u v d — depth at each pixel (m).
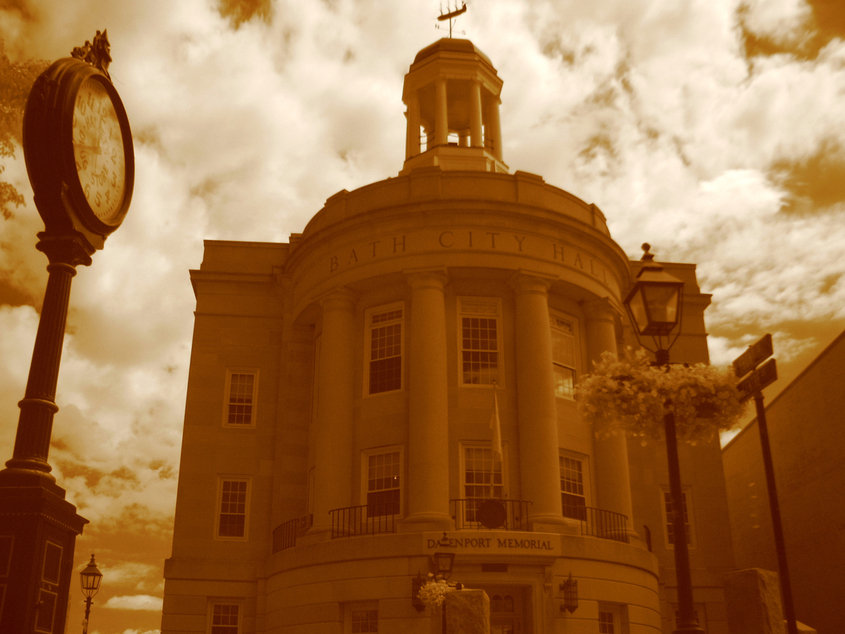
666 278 10.31
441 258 26.36
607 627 24.22
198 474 29.89
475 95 33.06
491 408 26.06
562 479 26.42
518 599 23.62
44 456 9.43
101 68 11.10
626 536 26.14
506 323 27.11
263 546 29.11
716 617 29.67
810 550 31.50
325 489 25.72
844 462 28.52
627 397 10.12
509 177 27.81
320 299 28.02
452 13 35.94
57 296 9.91
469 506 24.95
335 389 26.70
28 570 8.62
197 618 28.12
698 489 31.17
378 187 28.00
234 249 32.75
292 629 24.16
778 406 34.06
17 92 11.22
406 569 22.73
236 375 31.34
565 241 27.67
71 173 9.92
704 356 32.75
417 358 25.56
